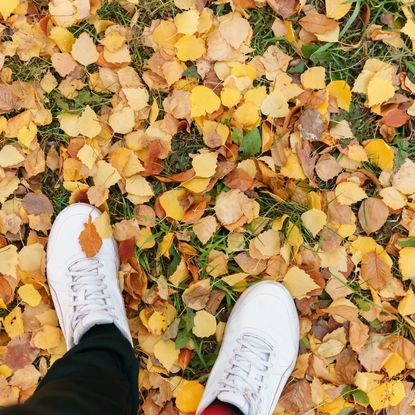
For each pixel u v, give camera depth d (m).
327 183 1.42
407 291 1.40
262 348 1.37
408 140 1.42
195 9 1.40
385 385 1.38
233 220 1.38
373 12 1.42
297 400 1.39
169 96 1.39
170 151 1.41
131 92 1.38
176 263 1.40
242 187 1.37
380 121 1.41
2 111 1.39
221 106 1.39
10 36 1.40
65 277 1.38
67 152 1.38
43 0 1.40
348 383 1.39
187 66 1.41
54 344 1.38
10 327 1.38
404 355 1.39
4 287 1.38
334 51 1.41
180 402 1.38
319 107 1.38
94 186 1.37
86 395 1.03
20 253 1.38
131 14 1.42
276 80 1.39
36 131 1.38
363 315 1.40
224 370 1.36
